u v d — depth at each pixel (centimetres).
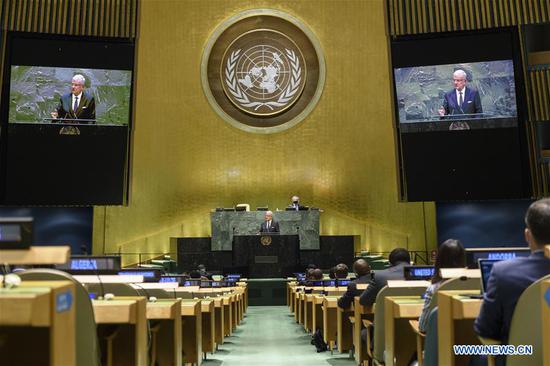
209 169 2023
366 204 1997
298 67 2069
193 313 480
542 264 243
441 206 1800
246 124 2055
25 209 1748
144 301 332
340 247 1719
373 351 475
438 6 1673
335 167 2030
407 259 529
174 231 1961
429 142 1612
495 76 1597
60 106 1633
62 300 193
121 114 1658
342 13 2059
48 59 1641
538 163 1589
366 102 2038
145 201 1925
